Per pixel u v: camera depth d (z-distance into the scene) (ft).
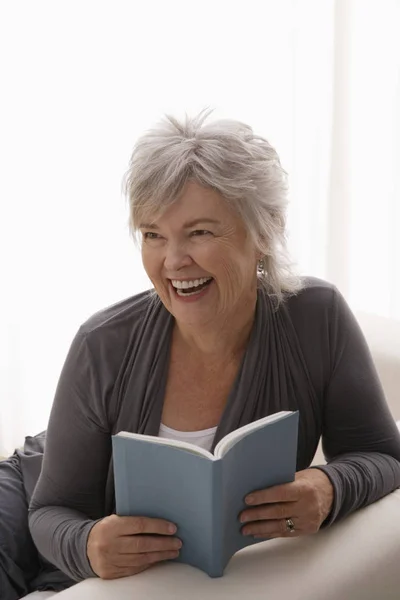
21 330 13.44
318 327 7.17
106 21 12.34
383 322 9.29
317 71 12.59
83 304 13.62
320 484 6.37
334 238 13.08
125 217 13.14
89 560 6.14
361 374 7.18
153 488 5.90
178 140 6.31
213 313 6.63
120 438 5.81
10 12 12.20
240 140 6.37
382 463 6.97
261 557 6.17
